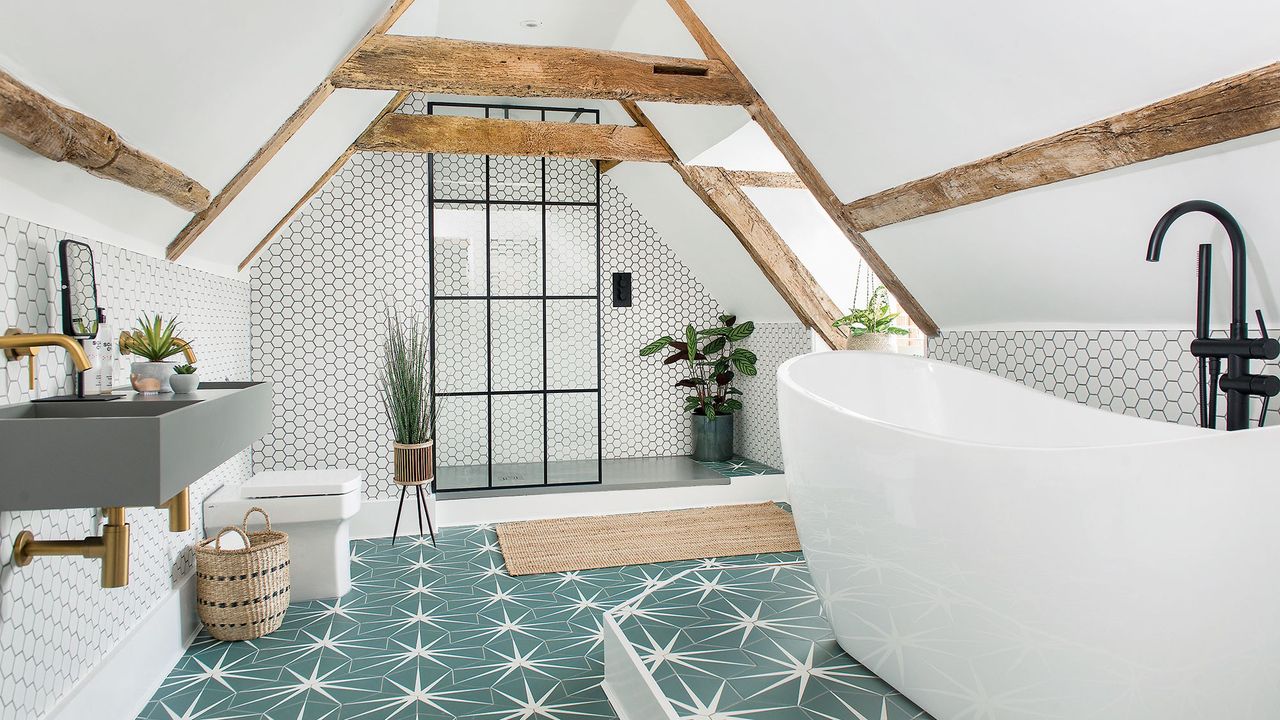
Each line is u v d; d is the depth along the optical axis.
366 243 4.57
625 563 3.98
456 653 2.96
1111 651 1.71
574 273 5.42
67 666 2.07
